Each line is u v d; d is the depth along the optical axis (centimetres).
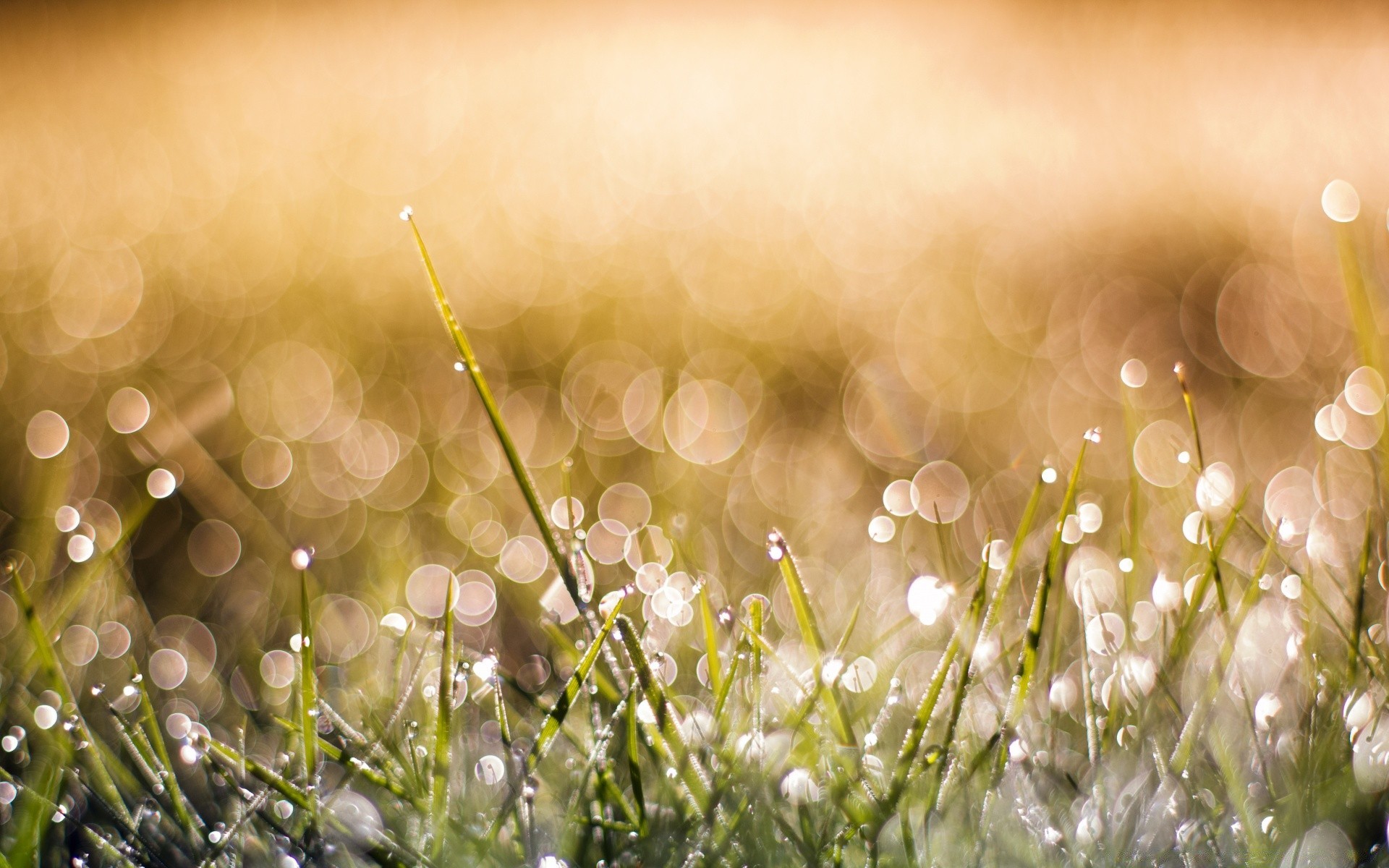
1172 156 369
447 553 84
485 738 60
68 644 64
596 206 371
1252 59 500
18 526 77
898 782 55
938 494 100
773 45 648
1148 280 219
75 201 347
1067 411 139
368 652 65
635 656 56
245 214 340
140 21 573
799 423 136
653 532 69
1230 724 58
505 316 209
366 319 203
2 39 517
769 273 262
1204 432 123
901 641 63
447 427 133
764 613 65
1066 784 56
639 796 55
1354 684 57
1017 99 503
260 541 85
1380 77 449
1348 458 93
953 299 221
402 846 55
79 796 58
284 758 58
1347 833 55
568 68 621
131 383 149
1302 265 215
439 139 488
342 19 651
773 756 56
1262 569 58
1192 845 55
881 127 484
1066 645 62
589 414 140
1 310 207
